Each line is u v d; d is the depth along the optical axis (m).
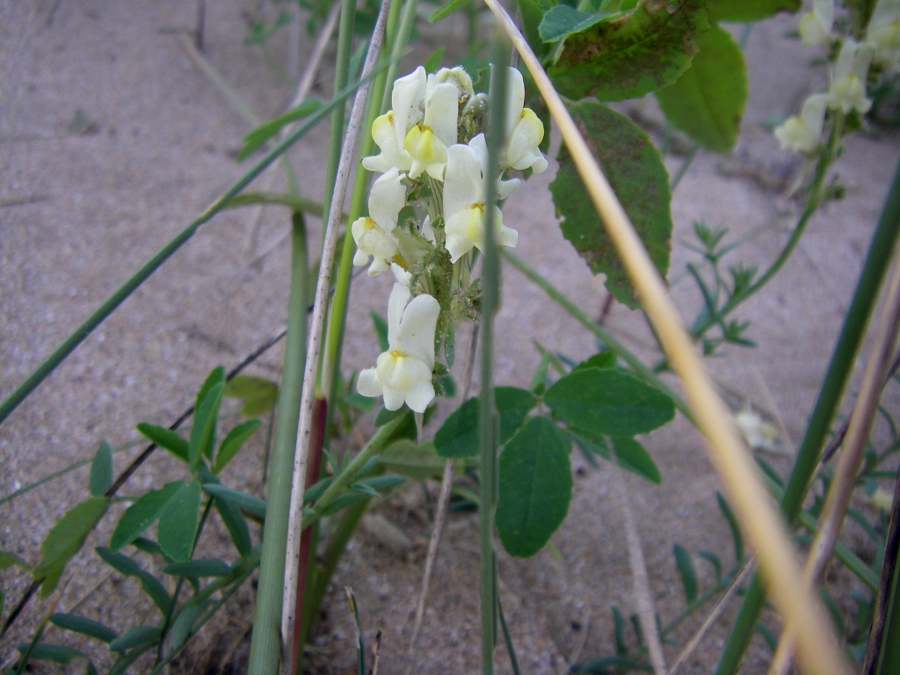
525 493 0.12
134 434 0.19
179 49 0.36
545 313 0.27
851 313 0.08
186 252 0.25
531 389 0.15
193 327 0.22
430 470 0.15
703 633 0.12
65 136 0.29
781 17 0.55
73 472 0.17
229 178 0.29
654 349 0.26
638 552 0.13
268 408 0.18
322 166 0.31
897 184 0.08
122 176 0.27
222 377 0.15
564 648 0.17
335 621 0.16
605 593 0.19
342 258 0.14
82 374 0.20
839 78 0.17
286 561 0.11
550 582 0.19
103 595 0.15
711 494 0.22
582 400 0.12
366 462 0.12
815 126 0.18
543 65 0.14
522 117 0.10
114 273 0.23
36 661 0.14
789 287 0.32
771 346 0.29
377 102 0.14
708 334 0.29
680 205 0.35
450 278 0.10
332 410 0.15
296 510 0.11
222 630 0.15
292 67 0.36
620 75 0.13
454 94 0.09
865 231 0.35
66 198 0.26
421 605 0.14
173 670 0.14
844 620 0.19
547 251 0.31
